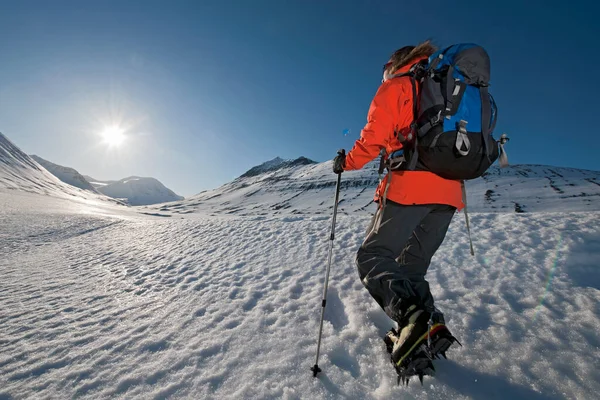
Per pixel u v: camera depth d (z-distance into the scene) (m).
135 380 1.72
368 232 1.81
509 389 1.41
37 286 3.75
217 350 1.97
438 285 2.76
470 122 1.43
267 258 4.28
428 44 1.64
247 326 2.28
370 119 1.60
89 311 2.82
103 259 5.30
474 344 1.79
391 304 1.43
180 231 7.07
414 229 1.77
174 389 1.62
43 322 2.60
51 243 7.65
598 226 3.72
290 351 1.88
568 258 2.94
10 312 2.86
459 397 1.40
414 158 1.52
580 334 1.77
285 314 2.45
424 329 1.30
